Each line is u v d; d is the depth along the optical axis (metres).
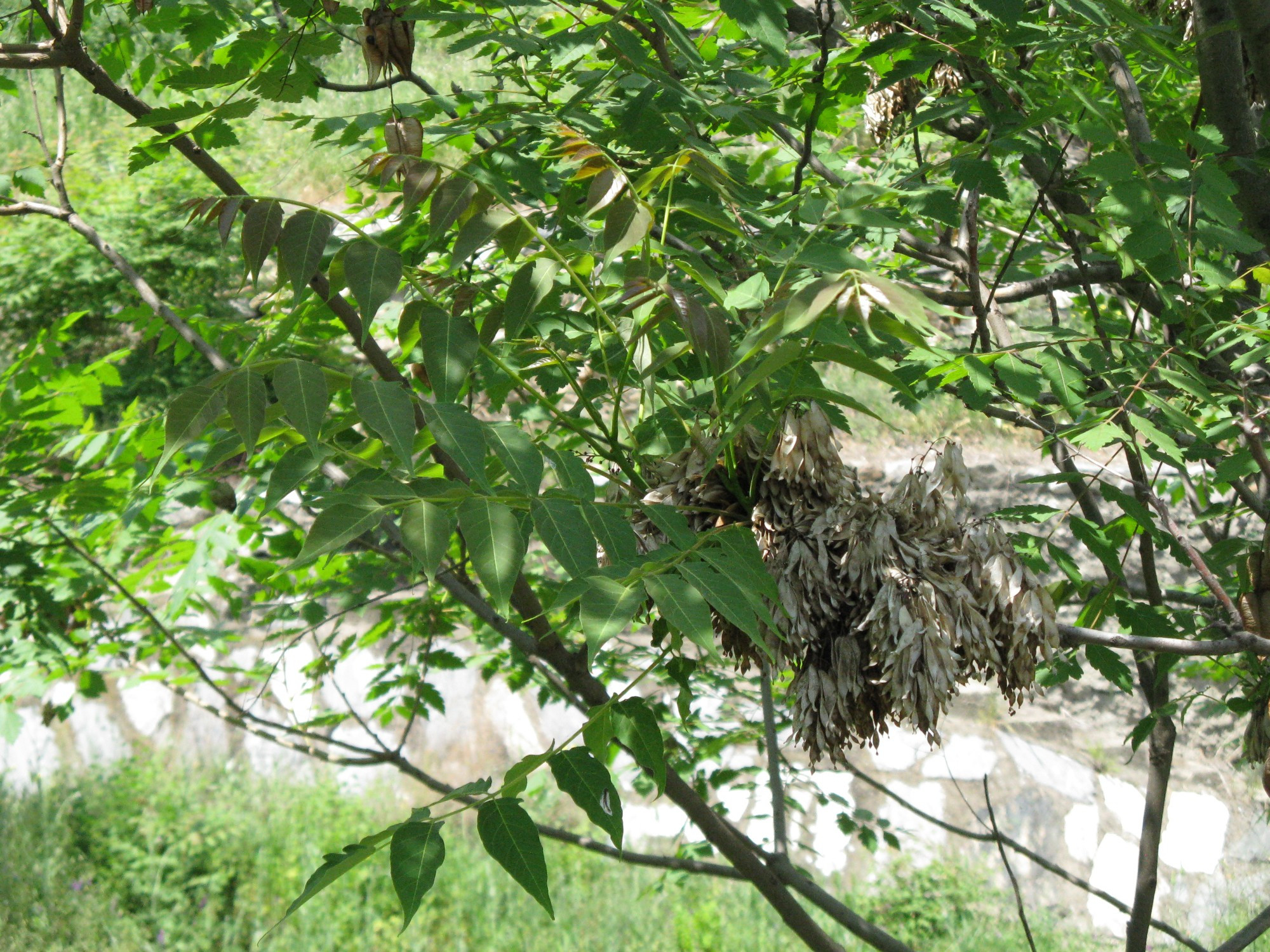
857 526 1.54
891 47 2.67
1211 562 2.55
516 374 1.74
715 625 1.75
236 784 9.07
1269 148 2.36
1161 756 3.14
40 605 3.34
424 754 9.06
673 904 8.07
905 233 3.09
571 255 1.66
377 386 1.39
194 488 3.08
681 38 2.31
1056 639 1.53
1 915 7.73
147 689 9.59
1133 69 3.31
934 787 8.57
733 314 1.76
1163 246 1.87
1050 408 2.52
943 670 1.47
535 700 9.14
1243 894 7.91
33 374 3.04
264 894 8.21
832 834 8.29
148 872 8.23
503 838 1.30
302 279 1.47
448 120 3.09
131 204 10.12
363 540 2.81
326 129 2.63
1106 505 4.54
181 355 3.00
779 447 1.57
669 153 2.49
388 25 2.25
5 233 10.12
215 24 2.61
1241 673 2.74
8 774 9.28
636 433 1.92
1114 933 7.88
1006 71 2.89
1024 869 8.20
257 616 8.47
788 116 2.96
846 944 7.47
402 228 2.81
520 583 2.34
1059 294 7.34
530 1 2.40
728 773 4.13
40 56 1.91
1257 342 2.30
